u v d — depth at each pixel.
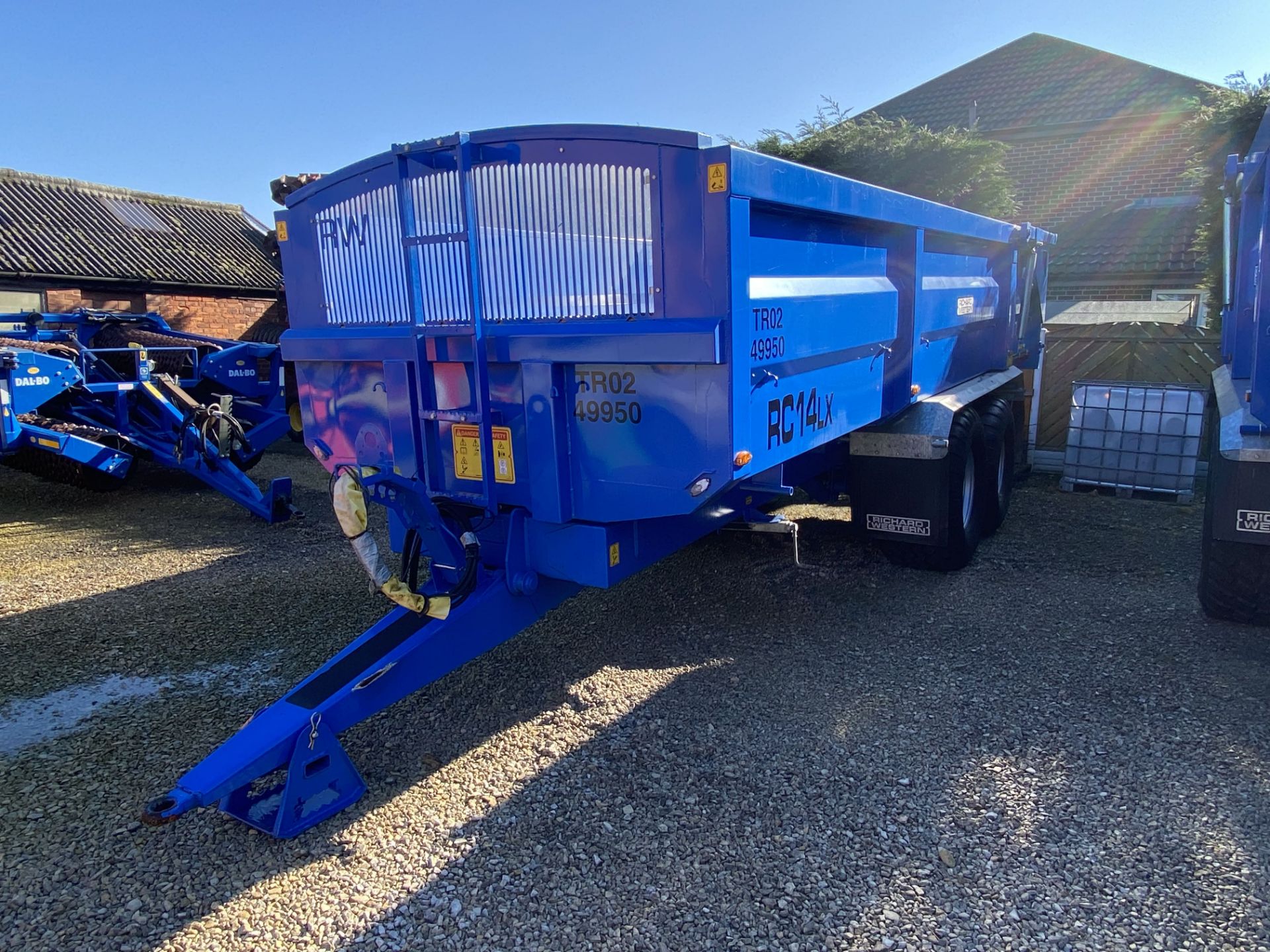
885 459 4.80
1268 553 3.95
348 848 2.72
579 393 2.93
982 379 6.05
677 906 2.43
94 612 4.95
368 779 3.11
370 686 2.89
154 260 16.17
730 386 2.62
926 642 4.19
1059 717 3.40
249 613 4.90
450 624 3.08
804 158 14.40
